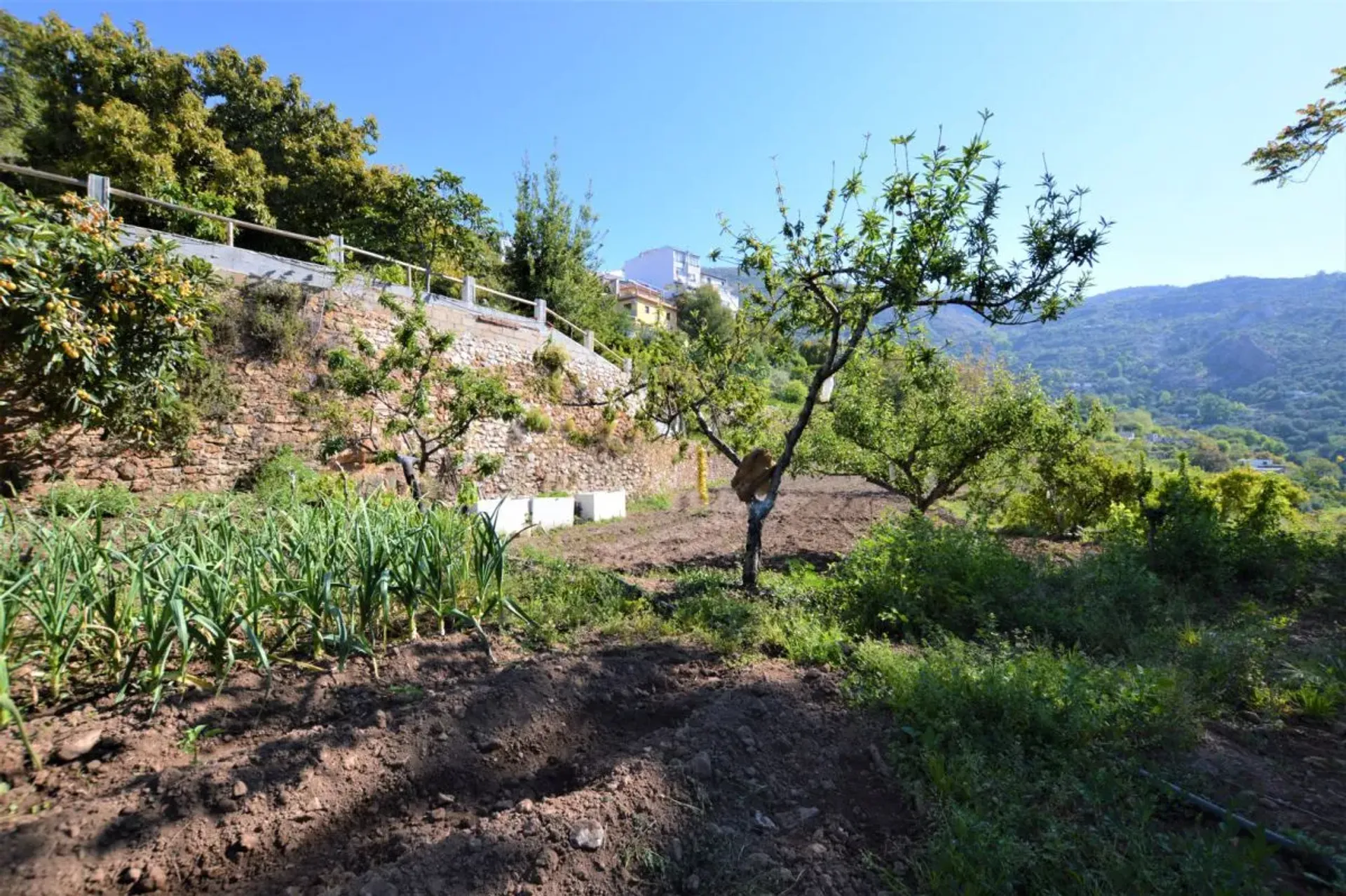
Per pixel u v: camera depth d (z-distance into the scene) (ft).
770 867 7.45
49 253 21.07
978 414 33.86
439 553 14.74
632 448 63.87
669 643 15.31
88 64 54.54
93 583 10.76
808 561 31.96
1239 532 26.37
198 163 52.65
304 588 12.53
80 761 8.93
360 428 39.01
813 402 21.45
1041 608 18.12
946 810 8.43
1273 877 7.60
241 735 10.00
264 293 36.40
